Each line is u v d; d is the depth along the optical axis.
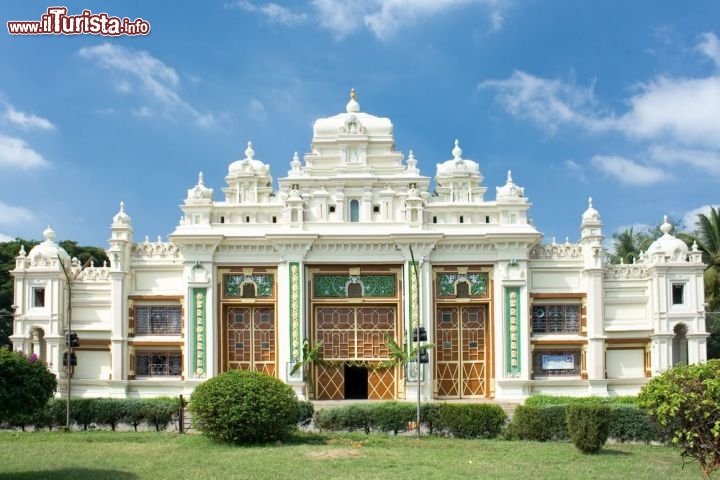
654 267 42.75
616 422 30.05
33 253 43.12
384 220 44.03
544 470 23.62
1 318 62.00
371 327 44.00
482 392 43.53
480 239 43.03
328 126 46.38
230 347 43.78
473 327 43.94
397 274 43.62
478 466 24.22
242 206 44.22
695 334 42.34
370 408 32.19
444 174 47.25
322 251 43.28
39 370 25.48
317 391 43.72
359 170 45.22
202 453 26.67
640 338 43.38
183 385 42.72
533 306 43.72
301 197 43.94
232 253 43.50
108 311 43.53
